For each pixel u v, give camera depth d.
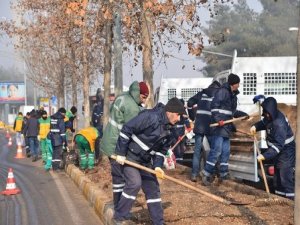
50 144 14.70
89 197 9.30
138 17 10.37
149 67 10.34
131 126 6.07
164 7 9.53
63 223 7.74
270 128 7.50
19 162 17.89
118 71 11.90
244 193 8.22
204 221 6.43
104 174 11.03
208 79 16.06
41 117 16.62
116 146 6.33
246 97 11.61
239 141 9.32
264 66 11.70
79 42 19.48
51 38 24.28
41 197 10.08
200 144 9.70
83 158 12.27
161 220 6.20
